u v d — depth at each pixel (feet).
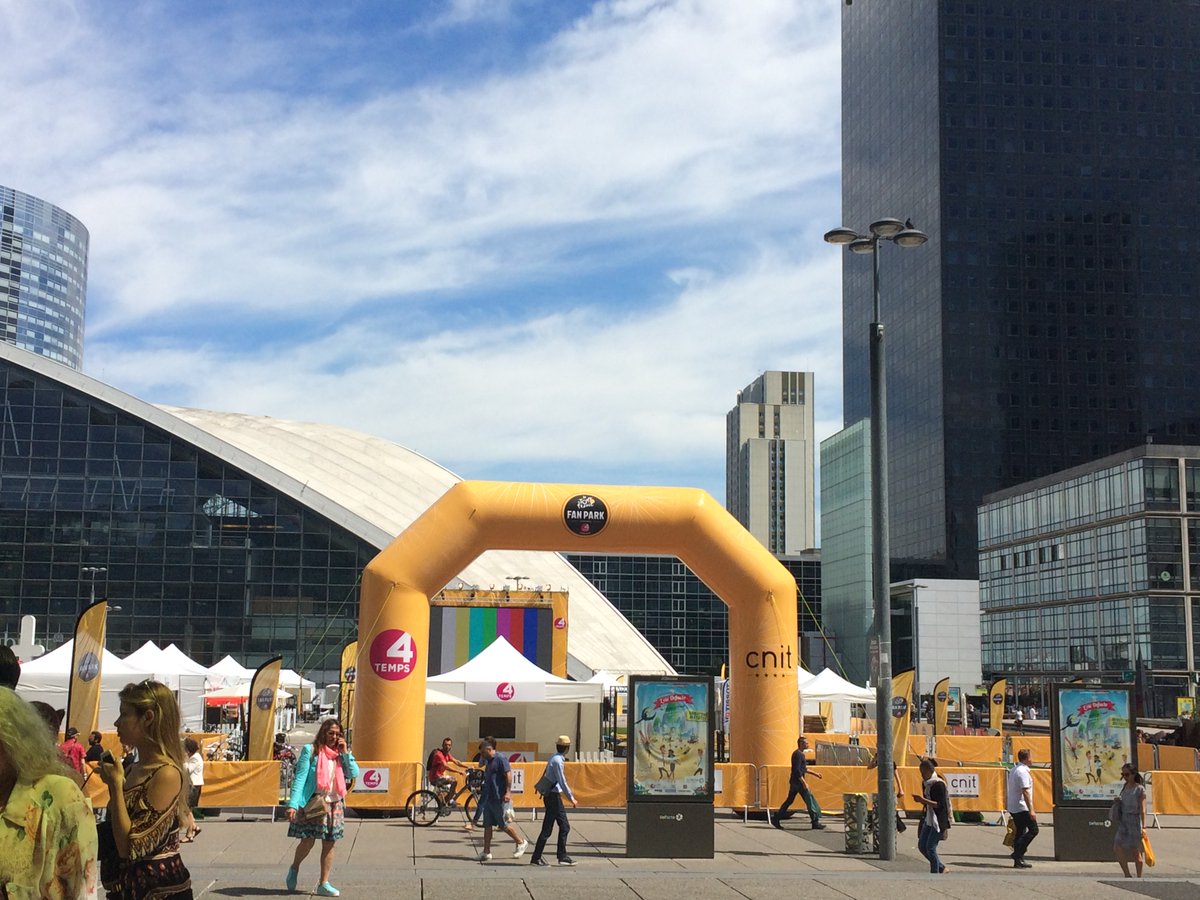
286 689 178.40
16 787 15.67
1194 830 80.59
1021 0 543.80
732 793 79.15
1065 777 64.28
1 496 232.53
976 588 372.17
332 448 284.20
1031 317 525.75
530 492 80.53
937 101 536.83
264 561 235.61
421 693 79.36
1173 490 294.66
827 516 399.03
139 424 236.84
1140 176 538.88
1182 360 529.04
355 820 74.64
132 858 21.97
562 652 164.76
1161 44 547.08
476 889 48.52
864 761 98.89
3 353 234.79
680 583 501.56
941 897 49.62
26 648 166.30
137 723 22.59
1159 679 286.46
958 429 516.32
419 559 79.36
